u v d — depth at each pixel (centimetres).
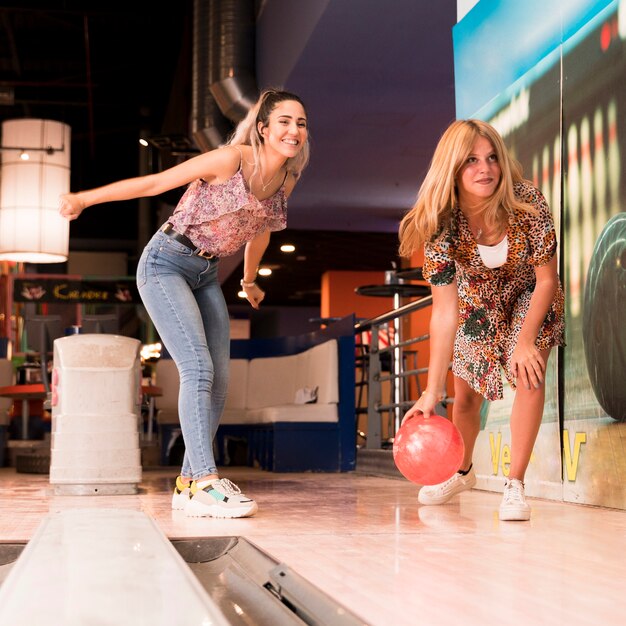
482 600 118
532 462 318
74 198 237
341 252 1348
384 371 824
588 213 283
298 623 105
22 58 1365
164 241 265
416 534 199
